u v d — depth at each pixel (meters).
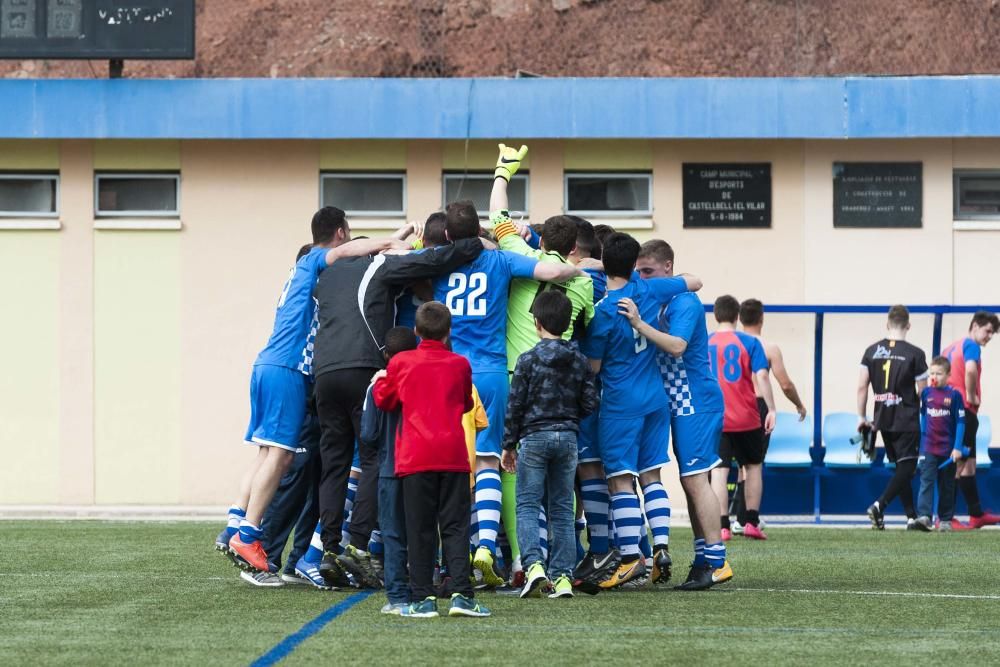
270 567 27.47
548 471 25.11
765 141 53.31
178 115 52.56
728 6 59.97
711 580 26.77
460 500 22.27
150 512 51.38
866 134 51.84
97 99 52.59
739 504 41.38
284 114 52.38
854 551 35.50
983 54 59.38
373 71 61.06
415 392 22.11
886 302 53.22
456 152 53.91
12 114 52.62
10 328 54.09
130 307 54.03
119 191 54.38
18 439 53.94
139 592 25.86
